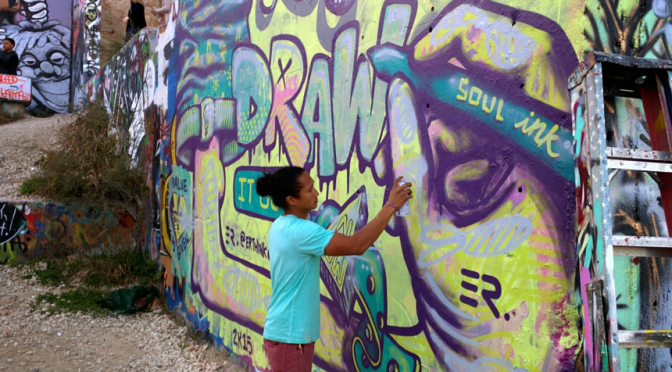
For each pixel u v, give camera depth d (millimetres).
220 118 4656
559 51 1814
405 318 2523
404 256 2535
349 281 3004
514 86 1976
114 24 13867
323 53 3223
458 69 2232
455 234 2225
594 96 1546
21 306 5629
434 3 2369
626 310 1811
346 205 3008
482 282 2082
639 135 1812
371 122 2787
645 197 1851
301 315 2471
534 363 1852
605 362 1487
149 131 7000
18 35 14219
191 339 5055
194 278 5250
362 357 2871
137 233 7422
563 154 1787
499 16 2041
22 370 4266
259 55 3996
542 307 1835
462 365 2168
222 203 4602
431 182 2369
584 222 1618
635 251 1556
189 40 5387
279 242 2502
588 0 1743
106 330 5293
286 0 3621
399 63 2580
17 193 7160
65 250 6992
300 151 3480
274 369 2520
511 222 1967
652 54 1834
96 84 11039
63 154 7660
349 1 2982
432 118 2365
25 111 12961
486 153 2086
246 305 4133
